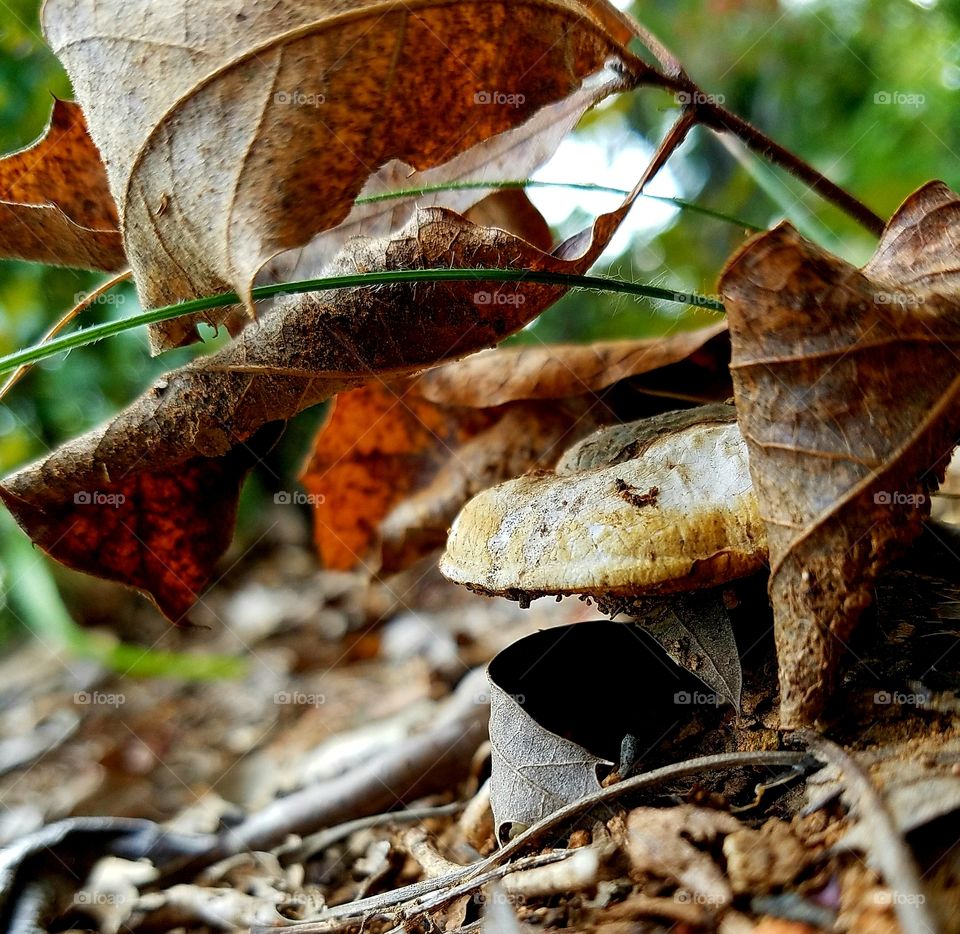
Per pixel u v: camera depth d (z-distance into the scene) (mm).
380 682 472
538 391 297
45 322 601
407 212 248
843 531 203
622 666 248
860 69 612
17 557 549
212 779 374
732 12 634
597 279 233
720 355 288
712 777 226
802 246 203
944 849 198
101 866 276
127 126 214
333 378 238
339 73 210
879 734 216
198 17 209
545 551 229
